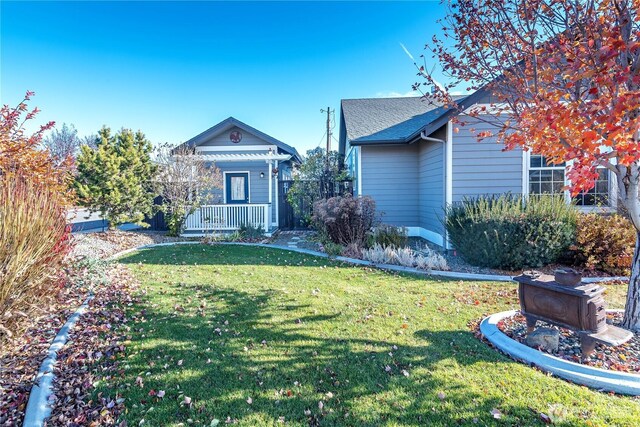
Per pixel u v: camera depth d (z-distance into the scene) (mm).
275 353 3209
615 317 3957
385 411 2369
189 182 11805
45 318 3688
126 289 5137
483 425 2205
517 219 6496
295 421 2283
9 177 4082
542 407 2373
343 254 8133
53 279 3824
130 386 2646
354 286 5535
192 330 3715
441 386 2652
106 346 3271
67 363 2930
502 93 3922
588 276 6176
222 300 4762
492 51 3846
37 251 3430
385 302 4691
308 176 12648
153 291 5129
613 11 2840
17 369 2779
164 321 3961
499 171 8297
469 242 6977
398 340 3488
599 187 8008
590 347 2977
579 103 2715
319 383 2719
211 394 2570
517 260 6461
